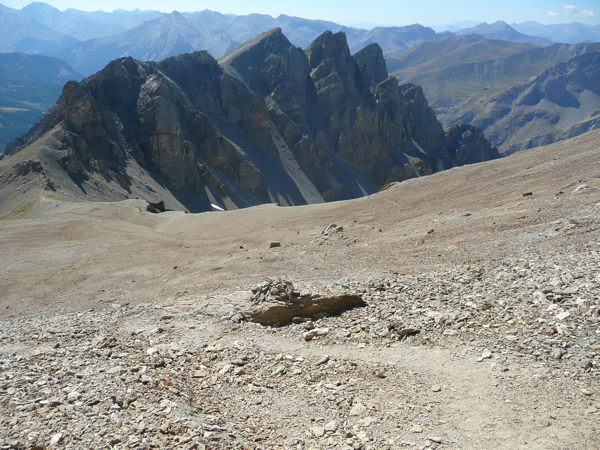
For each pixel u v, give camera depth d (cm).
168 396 1127
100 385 1166
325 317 1748
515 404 990
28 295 4159
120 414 1013
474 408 1004
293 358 1409
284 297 1853
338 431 988
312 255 3778
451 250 2808
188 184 17975
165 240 6250
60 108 16662
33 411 1020
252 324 1741
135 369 1305
